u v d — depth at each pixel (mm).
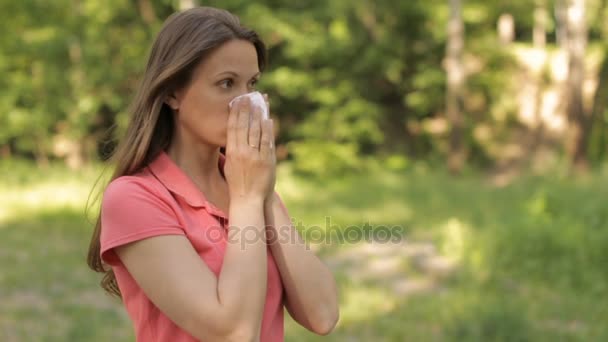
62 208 10461
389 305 6102
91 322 5574
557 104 18516
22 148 17484
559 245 7020
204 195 1520
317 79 16703
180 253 1364
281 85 16125
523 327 5250
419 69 17766
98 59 16094
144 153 1465
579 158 14586
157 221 1380
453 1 15898
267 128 1438
